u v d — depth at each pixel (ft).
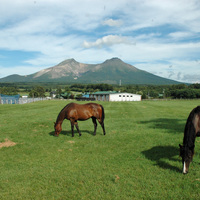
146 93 381.40
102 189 16.43
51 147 27.91
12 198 15.43
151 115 67.87
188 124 18.74
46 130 39.58
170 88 417.69
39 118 56.59
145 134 35.14
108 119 58.03
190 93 281.33
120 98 253.65
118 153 25.00
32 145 28.94
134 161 22.08
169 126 43.47
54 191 16.38
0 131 37.83
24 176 18.94
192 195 15.25
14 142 30.58
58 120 33.73
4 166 21.39
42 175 19.04
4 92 347.15
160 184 16.94
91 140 31.50
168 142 29.25
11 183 17.69
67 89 564.71
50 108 94.99
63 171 19.93
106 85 513.45
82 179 18.13
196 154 23.62
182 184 16.83
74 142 30.53
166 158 22.72
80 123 50.88
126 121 53.01
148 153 24.67
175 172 18.97
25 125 44.57
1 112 73.77
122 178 18.16
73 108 32.58
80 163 21.93
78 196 15.49
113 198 15.15
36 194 15.97
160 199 14.83
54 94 454.40
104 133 35.12
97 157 23.72
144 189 16.28
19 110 82.84
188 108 98.78
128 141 30.66
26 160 23.03
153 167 20.33
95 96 301.43
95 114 33.71
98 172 19.44
